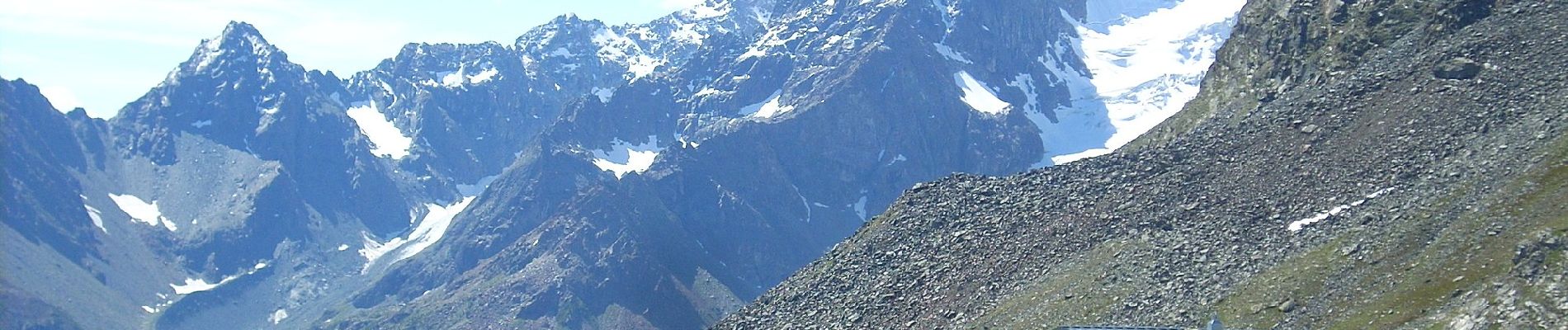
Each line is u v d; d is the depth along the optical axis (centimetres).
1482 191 17138
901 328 19588
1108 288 18288
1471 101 19525
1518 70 19812
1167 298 17625
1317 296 16375
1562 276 14512
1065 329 16762
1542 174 16875
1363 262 16600
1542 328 14100
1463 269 15638
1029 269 19688
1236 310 16788
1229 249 18262
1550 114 18325
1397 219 17288
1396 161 18950
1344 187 18862
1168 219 19562
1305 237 17912
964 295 19688
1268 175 19838
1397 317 15412
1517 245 15488
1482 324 14550
